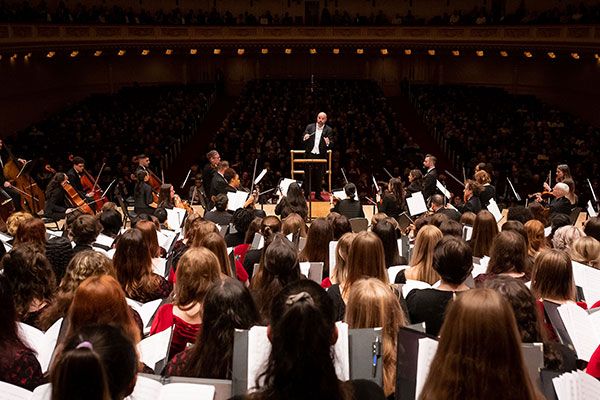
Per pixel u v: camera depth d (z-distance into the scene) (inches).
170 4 1240.8
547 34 991.6
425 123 1092.5
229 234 255.6
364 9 1270.9
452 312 84.4
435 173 412.8
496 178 738.2
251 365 105.3
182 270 143.5
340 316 155.5
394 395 112.5
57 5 1100.5
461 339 81.9
